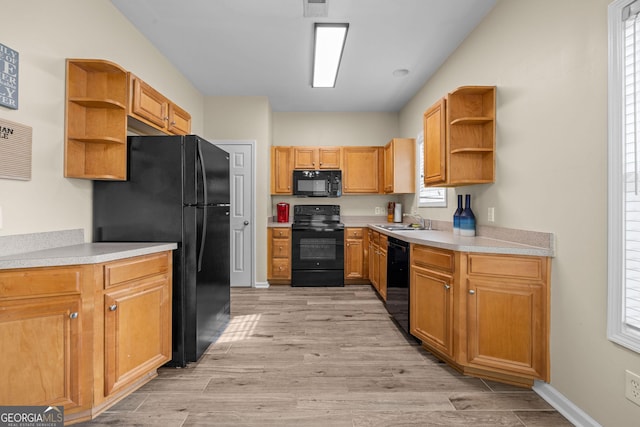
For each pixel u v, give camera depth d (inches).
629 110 53.1
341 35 103.2
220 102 163.5
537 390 71.1
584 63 61.0
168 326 79.7
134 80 81.7
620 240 53.9
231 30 104.0
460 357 76.5
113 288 64.1
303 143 190.7
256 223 165.0
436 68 130.6
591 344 59.4
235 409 65.4
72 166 75.1
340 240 167.3
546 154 71.0
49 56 69.3
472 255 75.0
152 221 83.0
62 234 72.6
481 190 97.5
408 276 98.0
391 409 65.6
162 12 94.5
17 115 62.3
